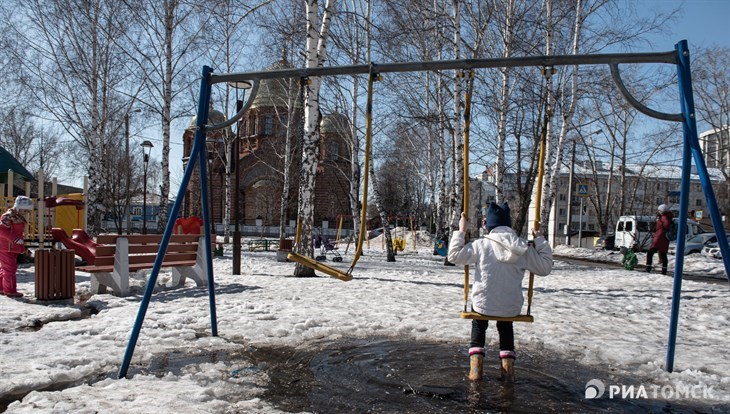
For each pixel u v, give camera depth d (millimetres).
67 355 5023
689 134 4863
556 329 6684
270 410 3674
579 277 14555
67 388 4211
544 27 16547
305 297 9148
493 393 4141
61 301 8500
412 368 4832
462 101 17906
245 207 61094
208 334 6246
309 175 12664
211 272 6137
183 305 8133
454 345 5770
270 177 55188
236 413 3582
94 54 20406
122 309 7664
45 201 11789
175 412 3500
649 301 9734
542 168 4711
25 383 4078
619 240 32094
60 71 21078
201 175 6086
